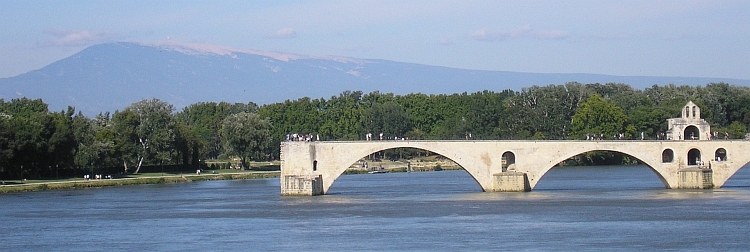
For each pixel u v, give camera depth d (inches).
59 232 5748.0
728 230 5511.8
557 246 4995.1
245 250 4980.3
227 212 6697.8
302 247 5049.2
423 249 4940.9
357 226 5826.8
